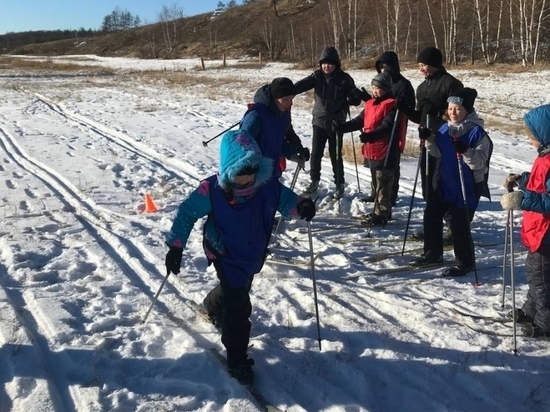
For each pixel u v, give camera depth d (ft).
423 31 132.16
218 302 12.78
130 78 96.84
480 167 15.57
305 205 11.31
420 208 22.94
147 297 14.82
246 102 59.31
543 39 110.22
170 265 11.05
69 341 12.55
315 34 152.25
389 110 19.69
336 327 13.51
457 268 16.39
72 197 24.07
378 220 20.72
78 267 16.55
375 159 20.24
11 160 31.01
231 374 11.37
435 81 19.04
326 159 31.81
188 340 12.65
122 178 27.50
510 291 15.33
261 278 16.22
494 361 12.09
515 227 20.65
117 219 21.21
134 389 11.03
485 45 112.98
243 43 185.68
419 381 11.39
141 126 43.45
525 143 37.60
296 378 11.44
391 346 12.62
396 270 16.76
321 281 16.08
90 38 286.87
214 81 86.28
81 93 69.97
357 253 18.15
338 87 22.65
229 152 10.50
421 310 14.23
